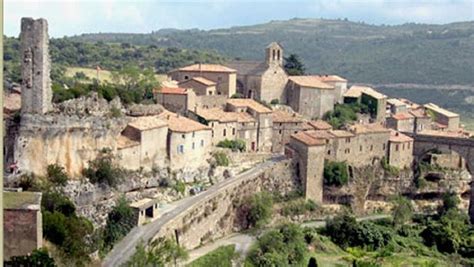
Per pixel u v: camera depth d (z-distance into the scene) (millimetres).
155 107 134125
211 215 128125
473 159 184625
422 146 191250
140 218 106188
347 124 193500
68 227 79125
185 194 129125
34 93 95812
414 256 148875
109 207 102438
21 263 62594
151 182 121750
